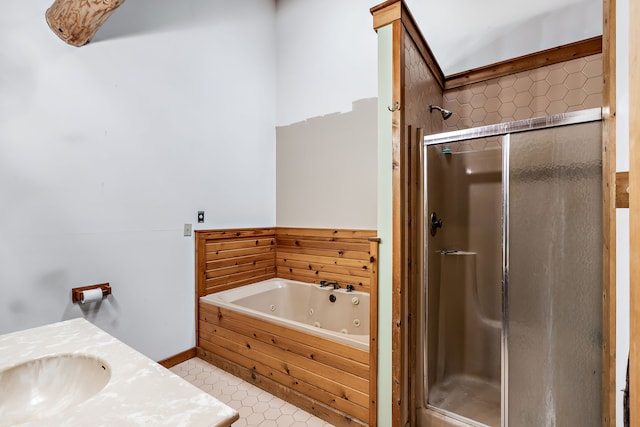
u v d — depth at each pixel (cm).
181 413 65
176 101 245
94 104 200
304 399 188
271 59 330
